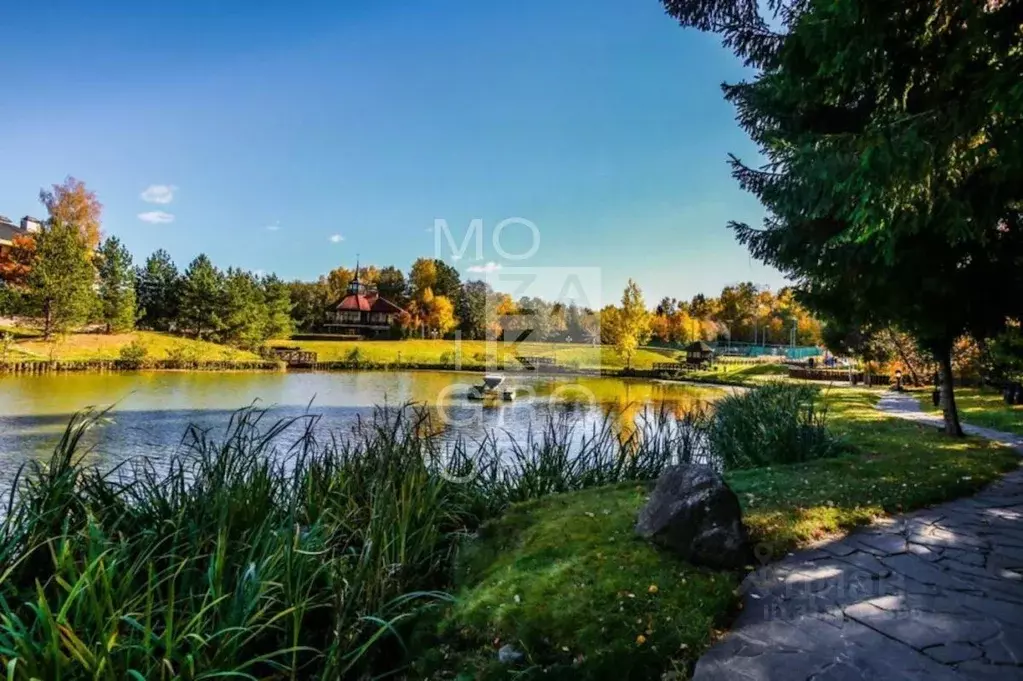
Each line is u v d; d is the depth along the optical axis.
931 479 4.89
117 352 34.25
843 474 5.06
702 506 3.11
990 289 6.12
